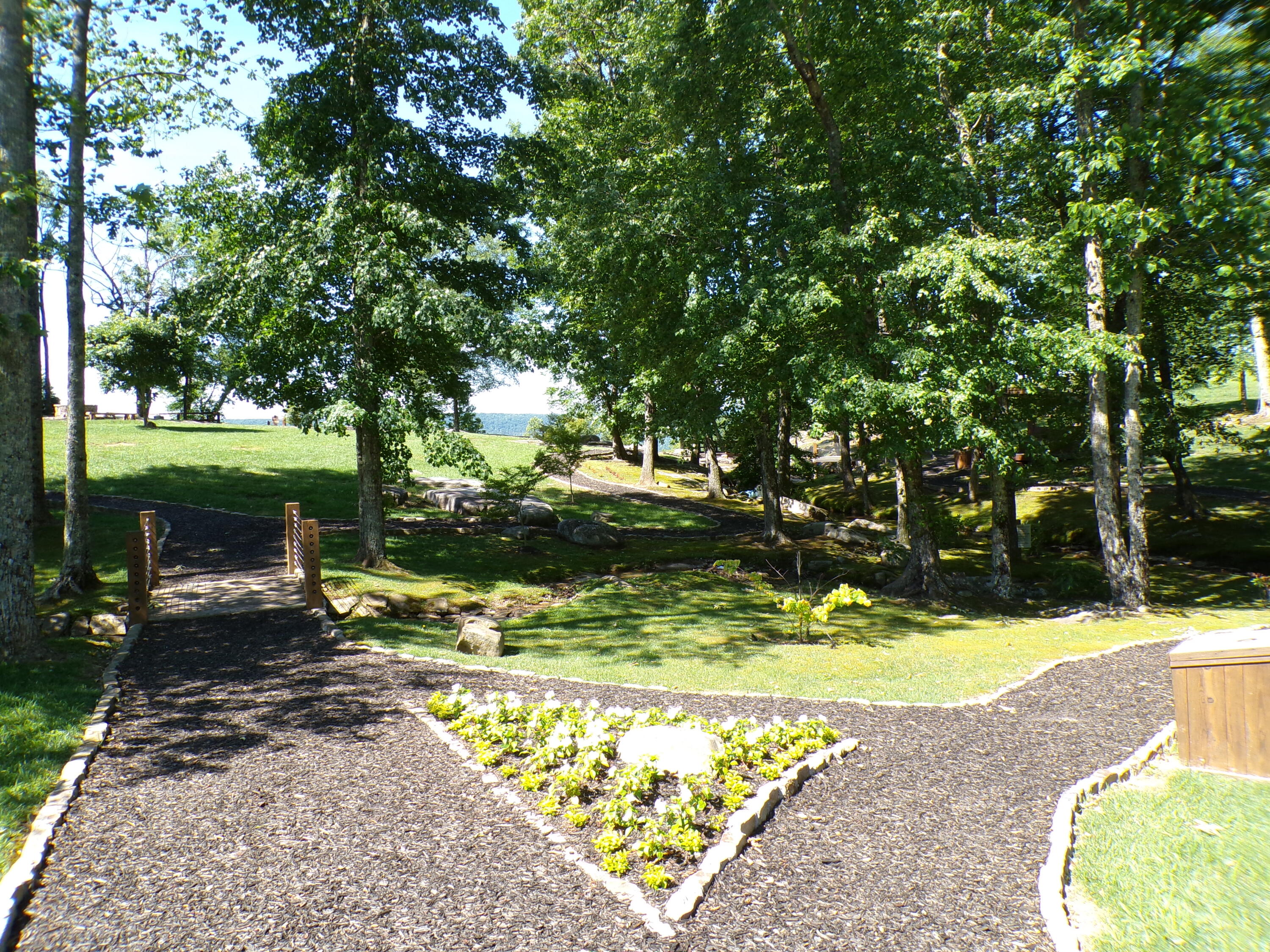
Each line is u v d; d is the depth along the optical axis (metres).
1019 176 17.91
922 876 4.72
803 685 9.56
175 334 36.50
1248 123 5.39
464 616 12.21
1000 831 5.36
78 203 12.68
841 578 20.08
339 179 14.95
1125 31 13.64
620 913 4.19
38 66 13.33
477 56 16.34
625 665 10.48
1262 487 28.39
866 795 5.98
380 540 17.14
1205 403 42.28
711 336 17.81
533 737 6.78
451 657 10.20
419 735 6.88
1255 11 4.91
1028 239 16.39
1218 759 6.59
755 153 19.59
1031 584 19.86
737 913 4.26
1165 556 23.06
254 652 9.92
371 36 15.83
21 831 4.85
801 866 4.83
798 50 17.31
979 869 4.80
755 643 12.27
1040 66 16.30
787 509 33.91
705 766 6.02
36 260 9.06
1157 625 14.03
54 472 25.42
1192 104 5.56
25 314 8.95
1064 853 4.95
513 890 4.38
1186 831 5.33
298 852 4.71
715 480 35.00
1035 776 6.42
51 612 11.37
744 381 18.98
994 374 14.72
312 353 15.90
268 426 43.62
